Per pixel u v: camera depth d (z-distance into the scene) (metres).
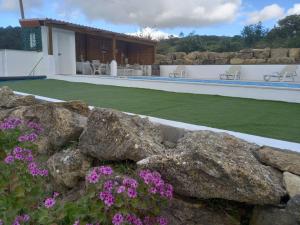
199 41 30.58
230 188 2.68
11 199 2.93
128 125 3.72
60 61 16.30
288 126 4.61
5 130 4.17
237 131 4.28
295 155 2.96
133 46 22.25
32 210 2.95
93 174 2.71
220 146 3.06
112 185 2.63
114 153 3.58
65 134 4.43
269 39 27.50
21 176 3.29
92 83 12.81
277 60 18.17
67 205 2.64
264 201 2.60
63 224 2.54
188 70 18.55
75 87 11.06
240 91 8.02
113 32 17.80
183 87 9.35
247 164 2.80
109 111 3.85
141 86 10.84
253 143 3.41
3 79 13.98
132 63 22.39
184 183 2.85
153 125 4.11
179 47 30.36
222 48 28.17
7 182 3.11
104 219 2.45
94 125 3.89
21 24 16.03
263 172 2.76
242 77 16.44
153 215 2.71
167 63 21.72
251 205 2.86
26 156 3.57
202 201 2.97
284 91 7.20
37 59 15.74
